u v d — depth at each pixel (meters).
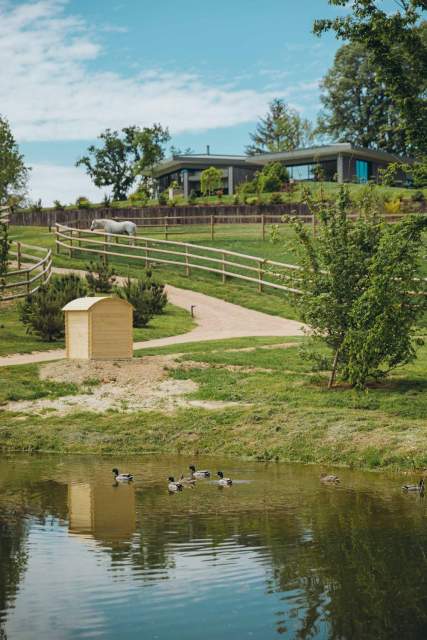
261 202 58.69
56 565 8.73
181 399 19.89
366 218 20.16
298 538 9.72
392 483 13.33
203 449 16.72
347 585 7.99
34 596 7.75
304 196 20.69
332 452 15.62
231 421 17.84
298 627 6.95
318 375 21.47
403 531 10.00
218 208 58.62
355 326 19.45
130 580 8.22
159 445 17.08
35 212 64.75
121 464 15.34
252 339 26.89
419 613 7.24
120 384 21.12
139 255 45.00
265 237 47.91
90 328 22.31
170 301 35.56
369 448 15.41
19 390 20.47
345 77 96.88
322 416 17.45
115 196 90.75
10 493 12.52
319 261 20.03
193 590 7.87
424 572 8.36
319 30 17.94
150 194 88.50
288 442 16.31
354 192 55.31
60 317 27.31
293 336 27.84
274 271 21.53
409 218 18.72
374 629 6.90
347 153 68.38
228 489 12.82
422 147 18.23
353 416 17.31
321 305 19.62
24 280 38.47
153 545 9.50
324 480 13.45
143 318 29.95
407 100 17.91
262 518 10.75
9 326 29.62
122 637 6.73
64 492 12.60
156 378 21.44
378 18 17.44
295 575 8.30
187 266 40.19
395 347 18.81
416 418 17.16
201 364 22.83
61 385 21.08
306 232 20.23
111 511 11.22
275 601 7.56
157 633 6.81
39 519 10.82
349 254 19.48
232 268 40.19
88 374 21.56
